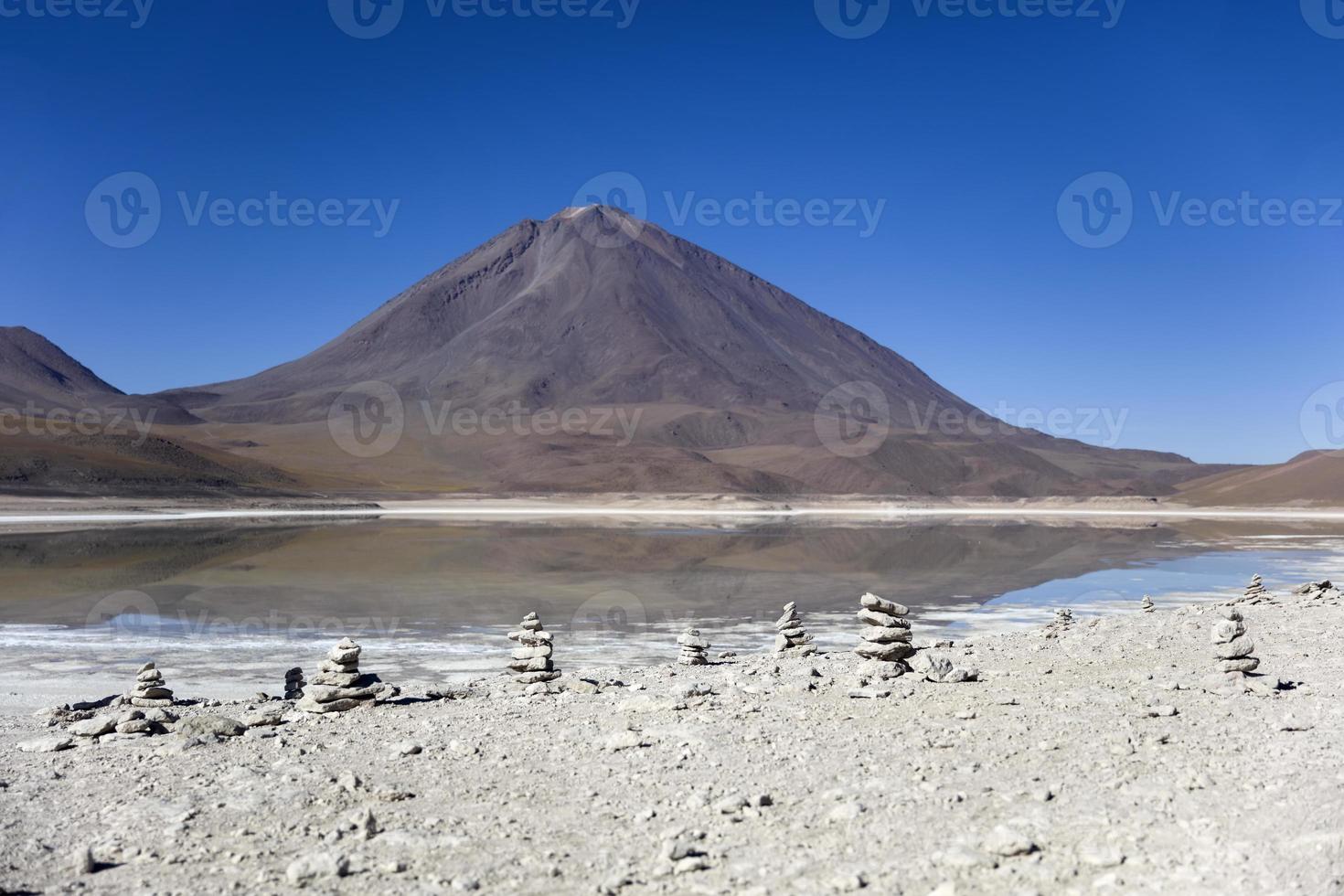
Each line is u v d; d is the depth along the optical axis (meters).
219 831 7.83
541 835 7.53
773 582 37.69
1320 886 5.64
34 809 8.55
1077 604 31.67
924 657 13.82
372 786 8.95
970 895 5.98
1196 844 6.46
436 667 20.17
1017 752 9.12
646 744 10.16
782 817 7.60
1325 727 9.55
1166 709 10.54
